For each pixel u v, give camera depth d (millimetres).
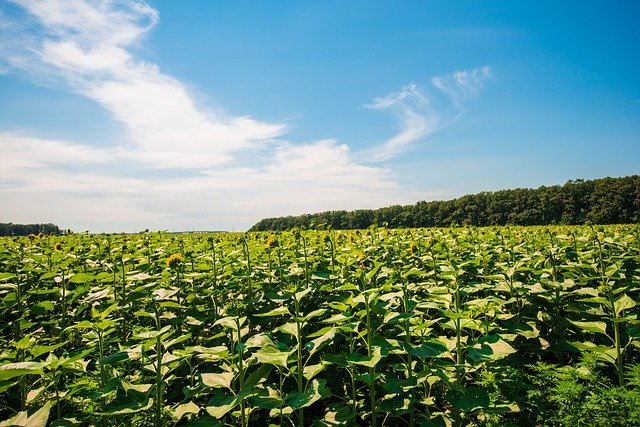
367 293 3959
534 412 3879
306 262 6496
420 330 4512
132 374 4809
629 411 3381
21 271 6414
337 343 5395
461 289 5098
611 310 4965
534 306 5770
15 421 3195
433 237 9047
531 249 9188
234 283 6273
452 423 3861
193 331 5734
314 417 4648
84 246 9953
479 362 4254
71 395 3809
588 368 4184
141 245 9594
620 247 8055
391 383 3904
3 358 3781
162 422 3791
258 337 3846
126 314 5906
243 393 3393
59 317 6078
